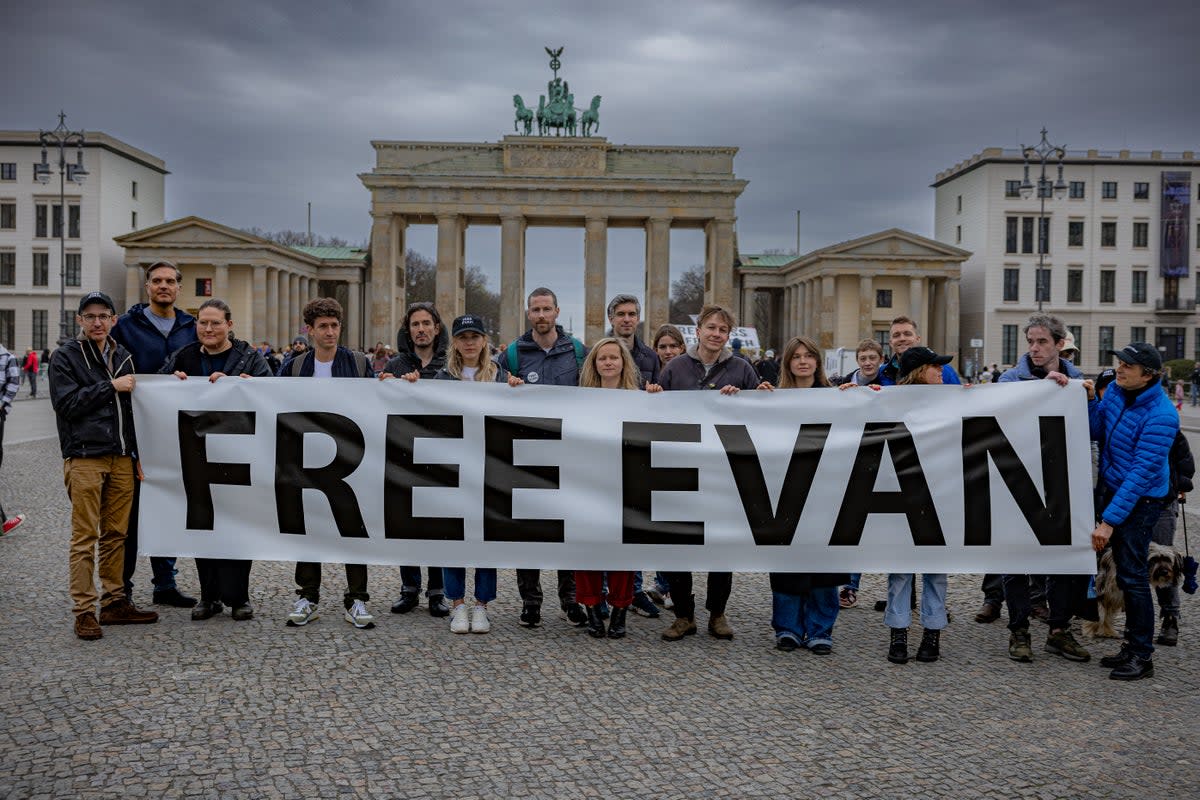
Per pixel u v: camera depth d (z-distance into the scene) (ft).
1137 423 30.99
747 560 33.09
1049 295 329.11
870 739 24.23
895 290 312.50
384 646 31.60
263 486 34.09
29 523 52.85
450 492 33.73
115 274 339.57
